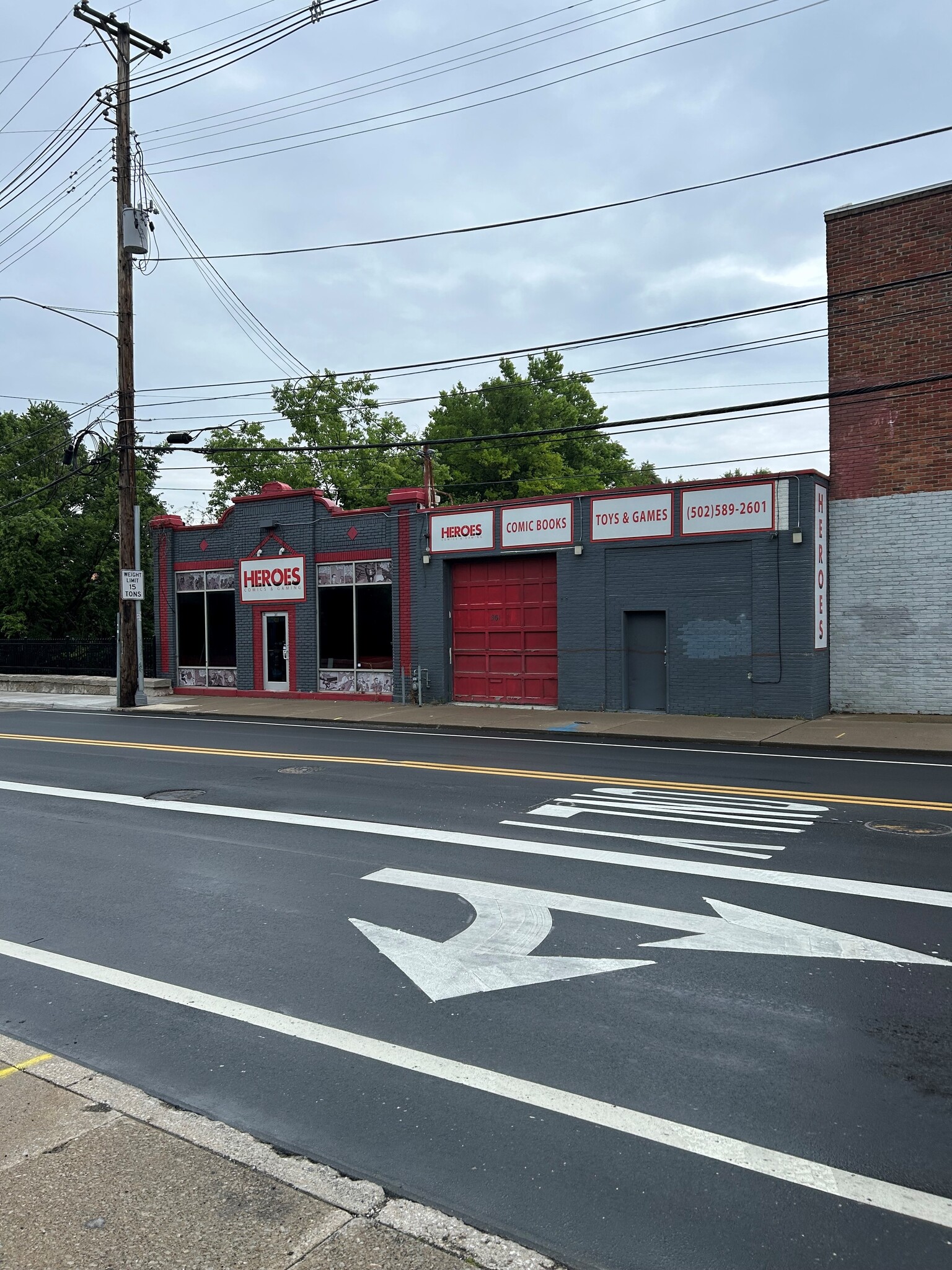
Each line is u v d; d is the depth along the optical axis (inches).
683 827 349.4
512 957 219.3
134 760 556.7
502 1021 185.8
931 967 209.2
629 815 372.5
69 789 457.1
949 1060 166.6
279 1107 154.7
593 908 253.0
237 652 1043.3
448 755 564.7
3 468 1760.6
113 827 370.6
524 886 274.7
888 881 274.7
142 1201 127.2
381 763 526.9
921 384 697.0
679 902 257.0
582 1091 157.6
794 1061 166.9
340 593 959.0
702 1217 124.3
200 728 755.4
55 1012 195.3
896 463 709.3
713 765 514.9
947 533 690.8
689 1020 184.2
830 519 735.1
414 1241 119.2
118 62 894.4
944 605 694.5
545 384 2106.3
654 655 778.2
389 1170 135.9
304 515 980.6
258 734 705.0
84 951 231.6
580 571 803.4
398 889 275.0
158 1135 144.6
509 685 860.0
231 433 1802.4
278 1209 125.6
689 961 215.0
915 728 639.1
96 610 1688.0
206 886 286.4
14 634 1571.1
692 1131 144.9
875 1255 116.5
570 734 675.4
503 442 1998.0
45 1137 143.8
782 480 708.7
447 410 2080.5
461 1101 155.6
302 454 1764.3
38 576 1601.9
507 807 392.8
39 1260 114.3
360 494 1721.2
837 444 732.0
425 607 893.8
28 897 279.4
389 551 922.1
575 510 802.8
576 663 806.5
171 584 1098.1
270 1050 175.8
